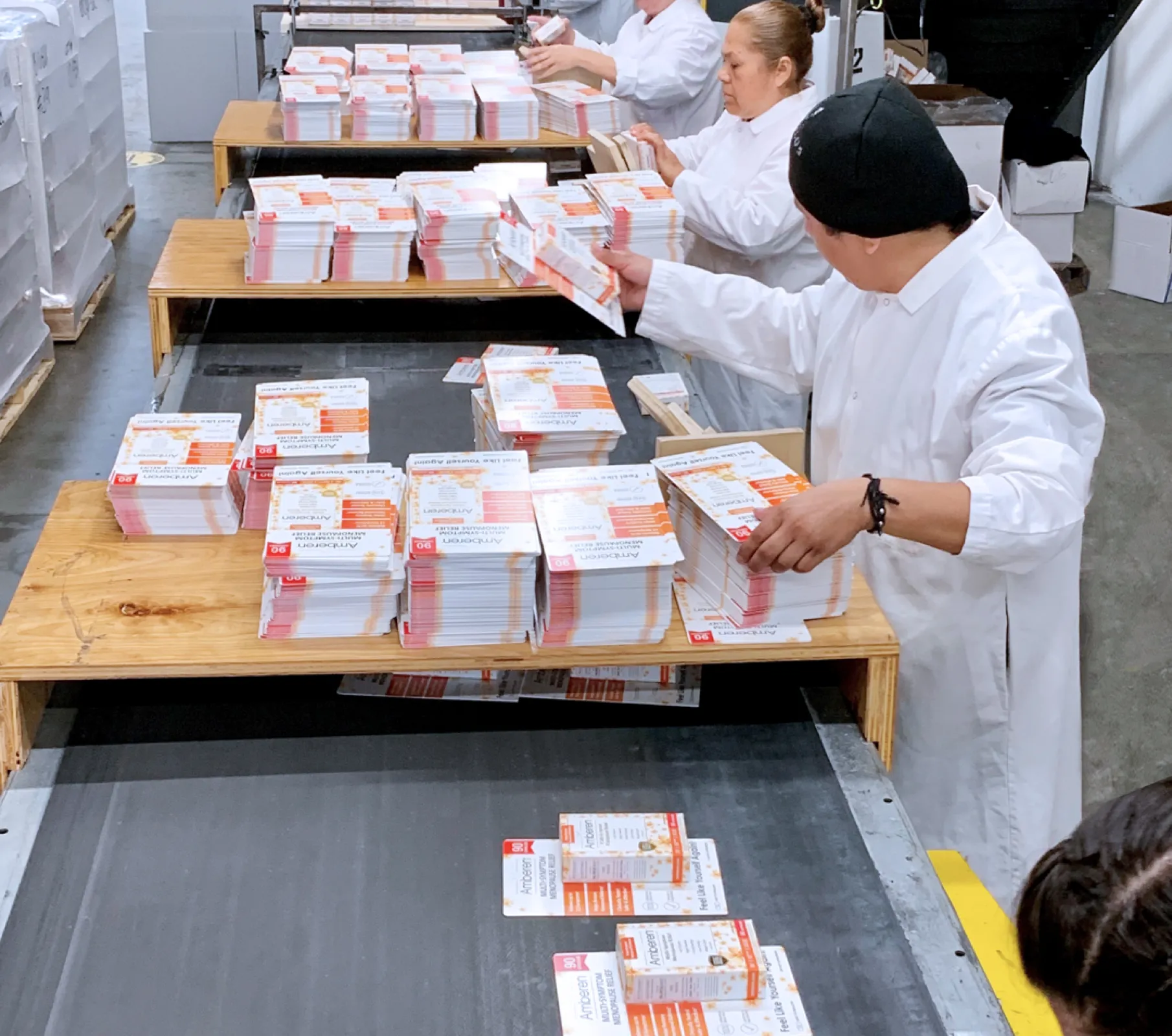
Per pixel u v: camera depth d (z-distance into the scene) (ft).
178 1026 4.46
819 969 4.72
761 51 10.78
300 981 4.64
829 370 7.23
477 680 6.17
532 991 4.61
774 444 6.55
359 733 5.85
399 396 9.17
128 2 36.55
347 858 5.19
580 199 9.87
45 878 5.06
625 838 5.07
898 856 5.24
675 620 5.90
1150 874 2.03
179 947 4.77
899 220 6.15
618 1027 4.41
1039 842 7.02
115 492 6.26
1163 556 13.11
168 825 5.33
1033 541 5.53
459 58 14.78
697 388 9.55
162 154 23.72
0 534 12.16
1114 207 22.82
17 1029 4.44
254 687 6.10
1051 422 5.84
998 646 6.75
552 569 5.41
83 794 5.47
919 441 6.62
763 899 5.02
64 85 15.65
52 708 5.91
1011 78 21.88
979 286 6.29
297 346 9.96
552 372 7.09
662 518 5.75
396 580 5.58
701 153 12.08
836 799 5.55
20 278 14.16
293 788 5.54
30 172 14.90
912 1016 4.55
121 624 5.75
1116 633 11.94
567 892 5.00
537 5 18.71
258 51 17.56
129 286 17.71
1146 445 15.21
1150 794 2.16
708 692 6.18
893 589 6.92
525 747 5.81
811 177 6.20
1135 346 17.88
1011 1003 5.17
